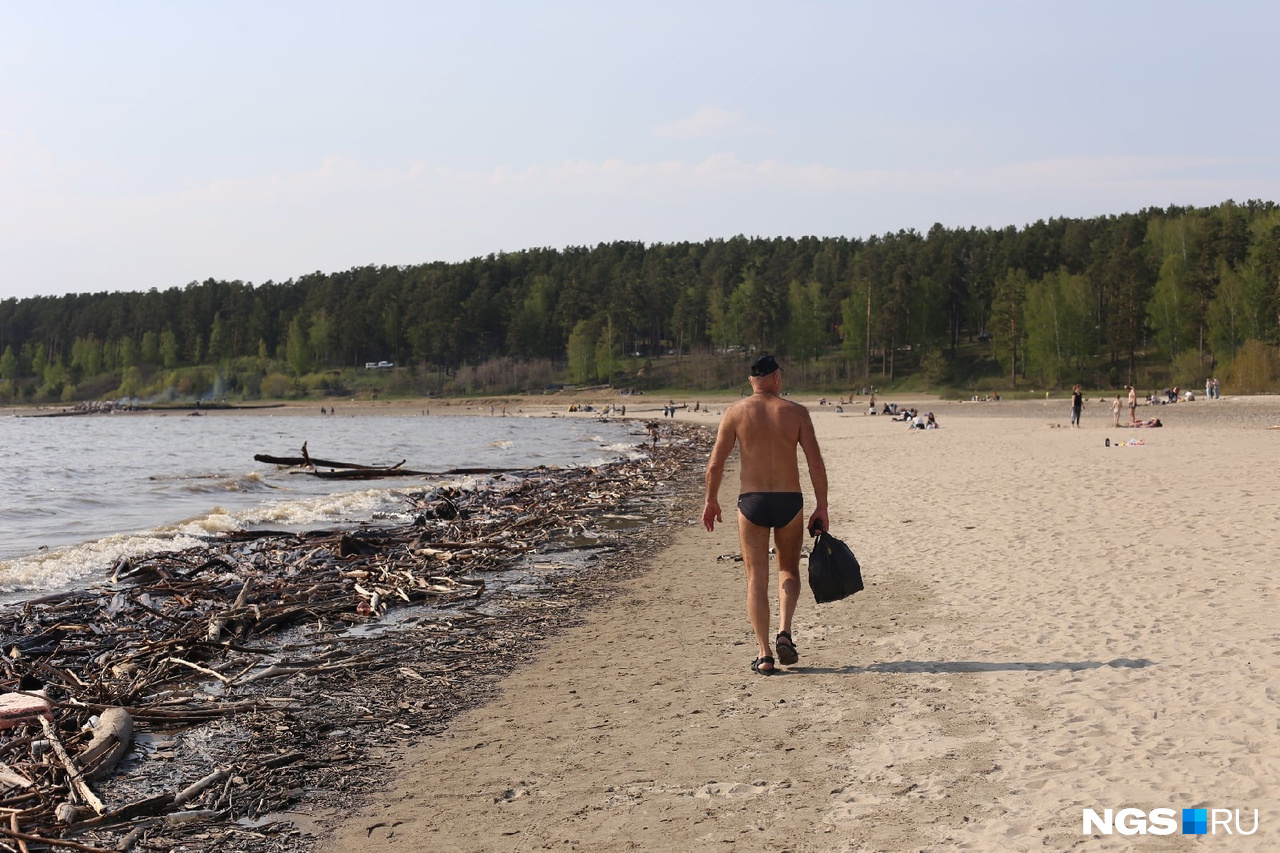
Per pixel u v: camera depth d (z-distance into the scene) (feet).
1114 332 347.15
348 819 15.40
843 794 14.60
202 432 238.48
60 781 17.15
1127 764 14.53
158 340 611.06
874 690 19.66
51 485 82.89
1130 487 50.34
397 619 31.14
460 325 515.09
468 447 153.07
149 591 35.04
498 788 16.25
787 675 21.39
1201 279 333.01
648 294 521.65
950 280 428.56
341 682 23.63
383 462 118.01
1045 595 27.02
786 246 612.70
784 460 21.59
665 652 24.80
